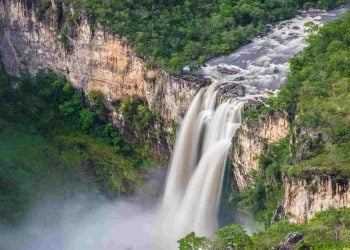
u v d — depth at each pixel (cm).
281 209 10325
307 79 11406
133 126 13938
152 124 13600
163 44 13762
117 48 13788
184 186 12681
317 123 10212
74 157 14038
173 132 13225
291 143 10600
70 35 14338
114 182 13650
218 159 11912
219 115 12100
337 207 9194
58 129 14538
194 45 13738
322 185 9419
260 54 13612
